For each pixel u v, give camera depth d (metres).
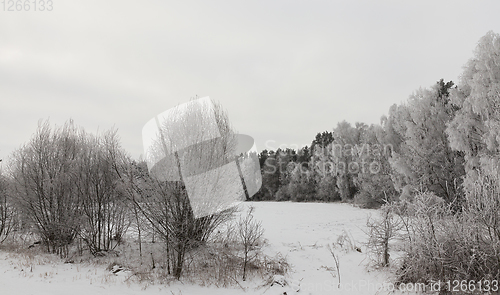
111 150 10.74
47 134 12.03
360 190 35.00
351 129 41.97
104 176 11.08
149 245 10.92
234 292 7.35
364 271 8.45
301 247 11.59
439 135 20.89
